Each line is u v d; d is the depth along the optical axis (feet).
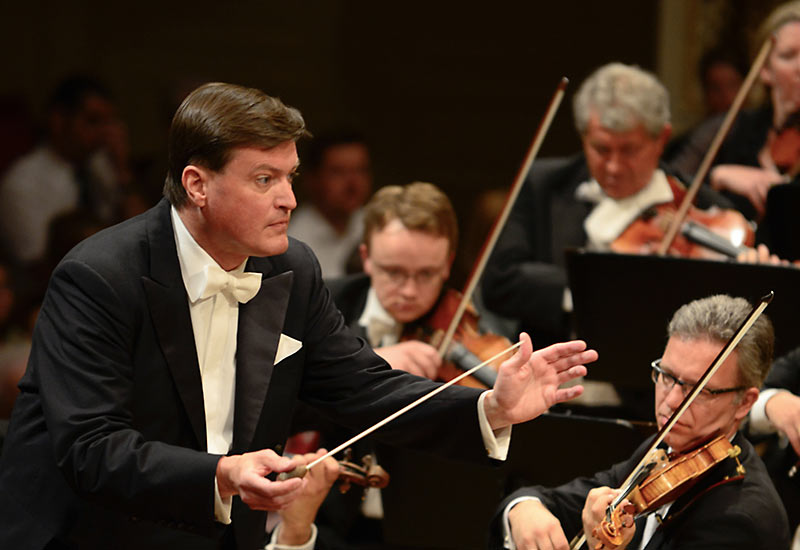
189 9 83.15
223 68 83.56
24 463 25.34
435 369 34.30
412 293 35.76
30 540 25.17
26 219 63.41
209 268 25.17
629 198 40.34
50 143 64.39
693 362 27.04
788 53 41.52
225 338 26.00
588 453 31.58
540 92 82.64
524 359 24.62
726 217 40.57
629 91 38.99
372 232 36.09
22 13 81.10
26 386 25.59
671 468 26.16
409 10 83.61
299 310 27.04
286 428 27.12
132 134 82.99
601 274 32.83
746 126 44.80
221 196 24.22
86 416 23.72
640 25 80.28
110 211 64.13
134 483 23.17
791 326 32.32
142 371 25.08
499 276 41.63
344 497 34.53
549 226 41.91
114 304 24.49
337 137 62.75
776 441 33.45
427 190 36.42
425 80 83.92
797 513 32.86
